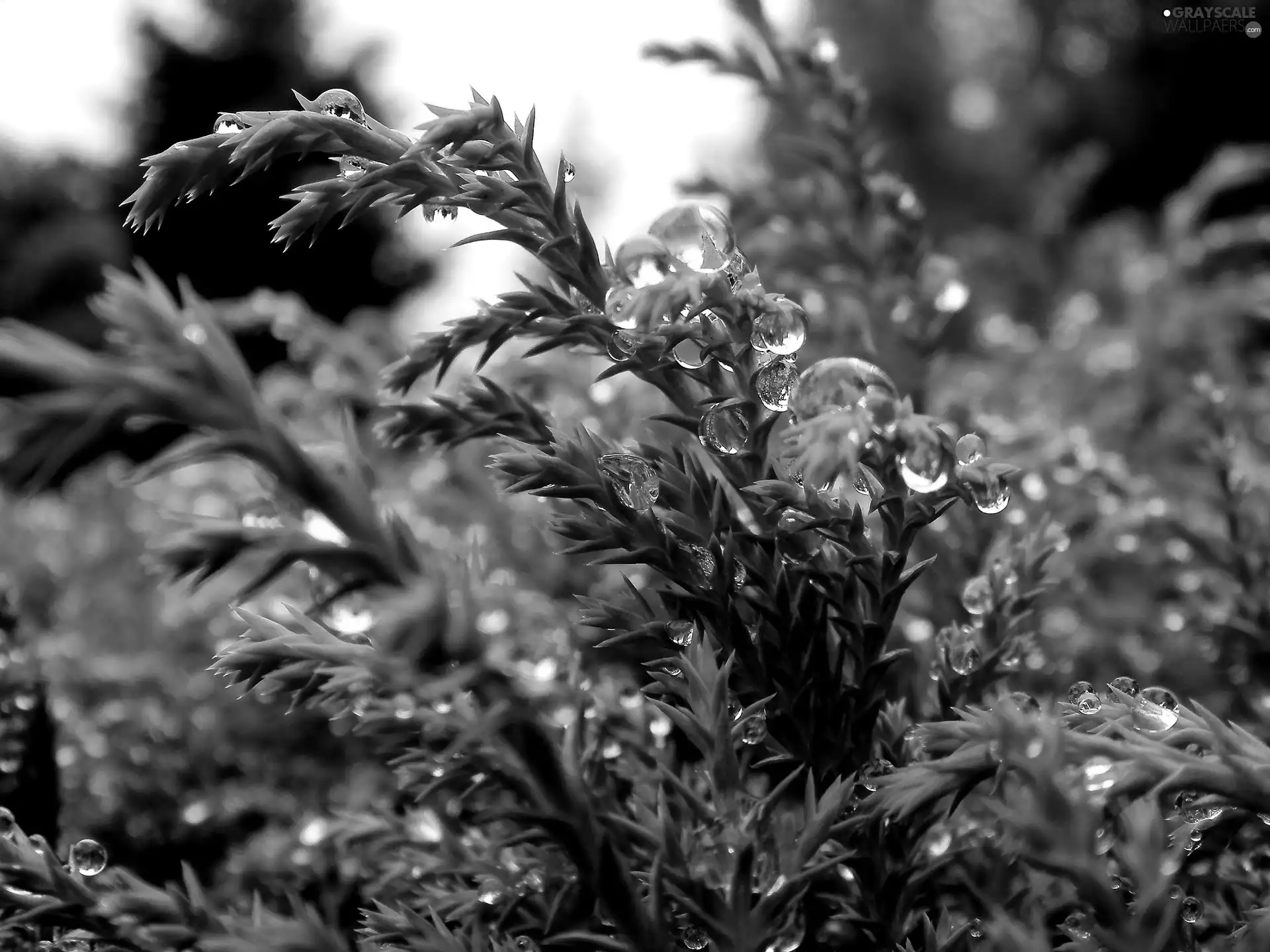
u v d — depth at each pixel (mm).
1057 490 189
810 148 191
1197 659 169
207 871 181
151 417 120
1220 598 164
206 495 287
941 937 130
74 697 212
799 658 130
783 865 122
